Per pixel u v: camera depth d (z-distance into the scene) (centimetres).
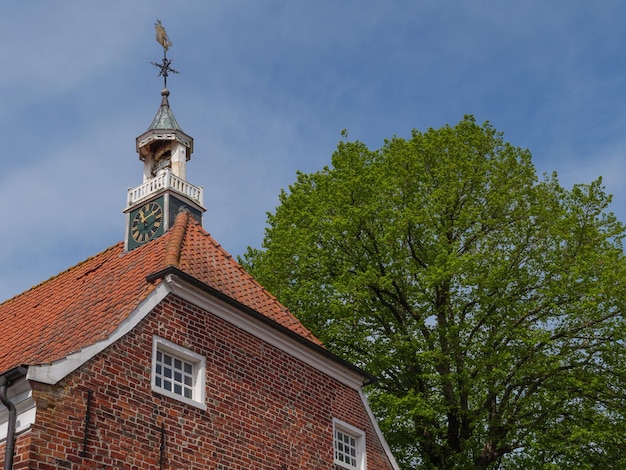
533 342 2514
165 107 2369
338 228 2697
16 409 1368
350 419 2023
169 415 1561
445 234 2728
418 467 2667
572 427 2534
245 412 1723
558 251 2725
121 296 1705
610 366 2622
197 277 1816
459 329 2564
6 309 2108
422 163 2873
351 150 2984
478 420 2567
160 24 2459
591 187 2769
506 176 2855
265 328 1850
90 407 1428
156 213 2102
